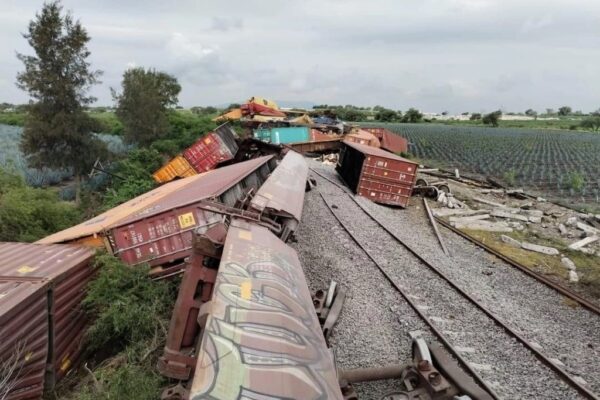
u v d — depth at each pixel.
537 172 47.16
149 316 9.17
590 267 17.62
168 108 55.47
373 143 37.28
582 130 135.62
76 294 9.70
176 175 28.03
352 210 21.66
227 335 4.28
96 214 24.05
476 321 10.79
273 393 3.77
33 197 19.89
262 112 48.06
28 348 7.91
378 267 13.94
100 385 7.81
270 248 6.66
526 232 22.80
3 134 58.22
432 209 26.22
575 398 8.09
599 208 30.02
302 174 15.26
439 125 151.62
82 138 30.48
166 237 10.62
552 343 10.16
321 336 5.13
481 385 8.17
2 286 8.22
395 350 9.24
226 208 7.97
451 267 14.94
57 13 29.16
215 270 6.35
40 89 29.09
